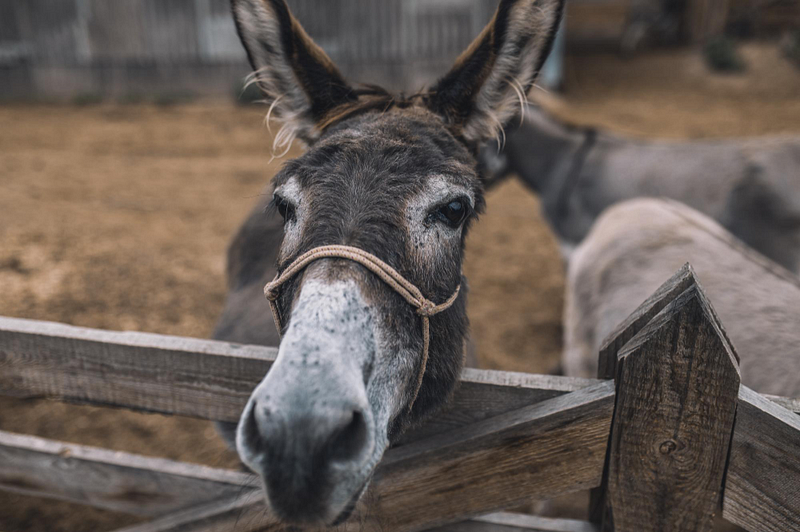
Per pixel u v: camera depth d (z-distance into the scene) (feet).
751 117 37.27
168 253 16.74
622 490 4.59
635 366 4.17
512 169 18.38
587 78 50.52
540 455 4.69
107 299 13.73
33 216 18.22
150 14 42.83
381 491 5.01
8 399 11.04
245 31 5.96
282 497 3.46
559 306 16.55
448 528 5.43
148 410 5.57
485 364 13.56
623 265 9.27
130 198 22.34
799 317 7.13
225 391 5.24
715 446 4.26
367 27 42.04
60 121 36.50
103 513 9.04
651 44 60.85
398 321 4.33
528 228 22.59
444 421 5.09
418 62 42.70
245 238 9.07
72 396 5.71
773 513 4.34
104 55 43.88
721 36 56.75
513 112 6.22
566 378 4.87
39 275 14.16
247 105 42.01
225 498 5.64
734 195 13.91
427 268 4.69
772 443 4.16
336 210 4.49
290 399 3.44
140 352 5.31
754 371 6.60
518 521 5.32
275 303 4.77
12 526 8.72
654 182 15.23
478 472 4.84
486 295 17.13
